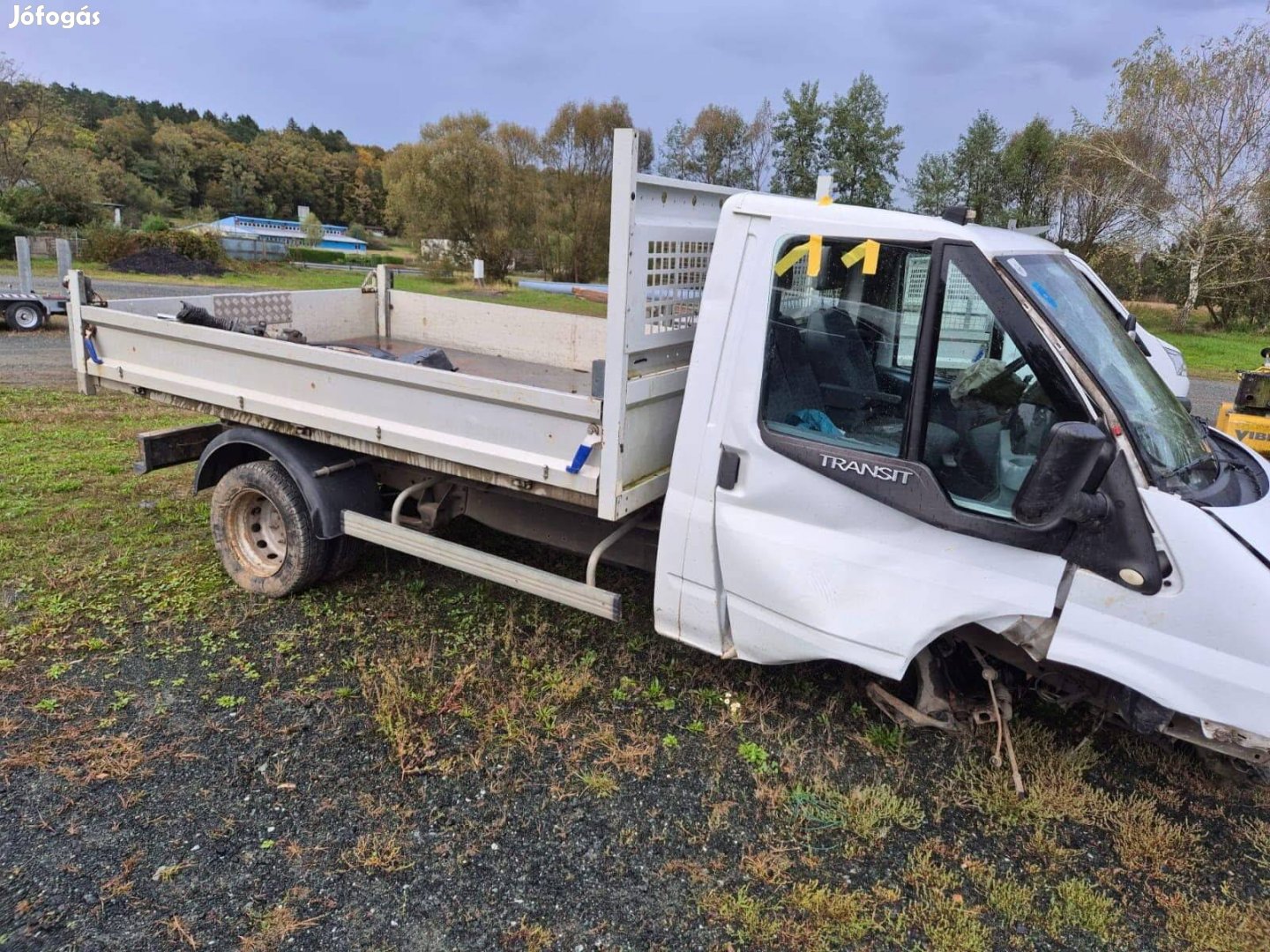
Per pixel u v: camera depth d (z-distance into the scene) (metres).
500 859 3.00
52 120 43.06
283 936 2.64
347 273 36.56
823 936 2.71
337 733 3.64
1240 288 28.59
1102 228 31.88
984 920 2.80
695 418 3.36
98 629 4.45
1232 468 3.20
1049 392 2.76
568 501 3.58
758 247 3.15
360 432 4.16
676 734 3.71
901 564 3.04
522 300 26.53
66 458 7.42
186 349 4.78
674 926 2.74
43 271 27.62
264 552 4.96
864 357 3.08
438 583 5.10
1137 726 2.96
